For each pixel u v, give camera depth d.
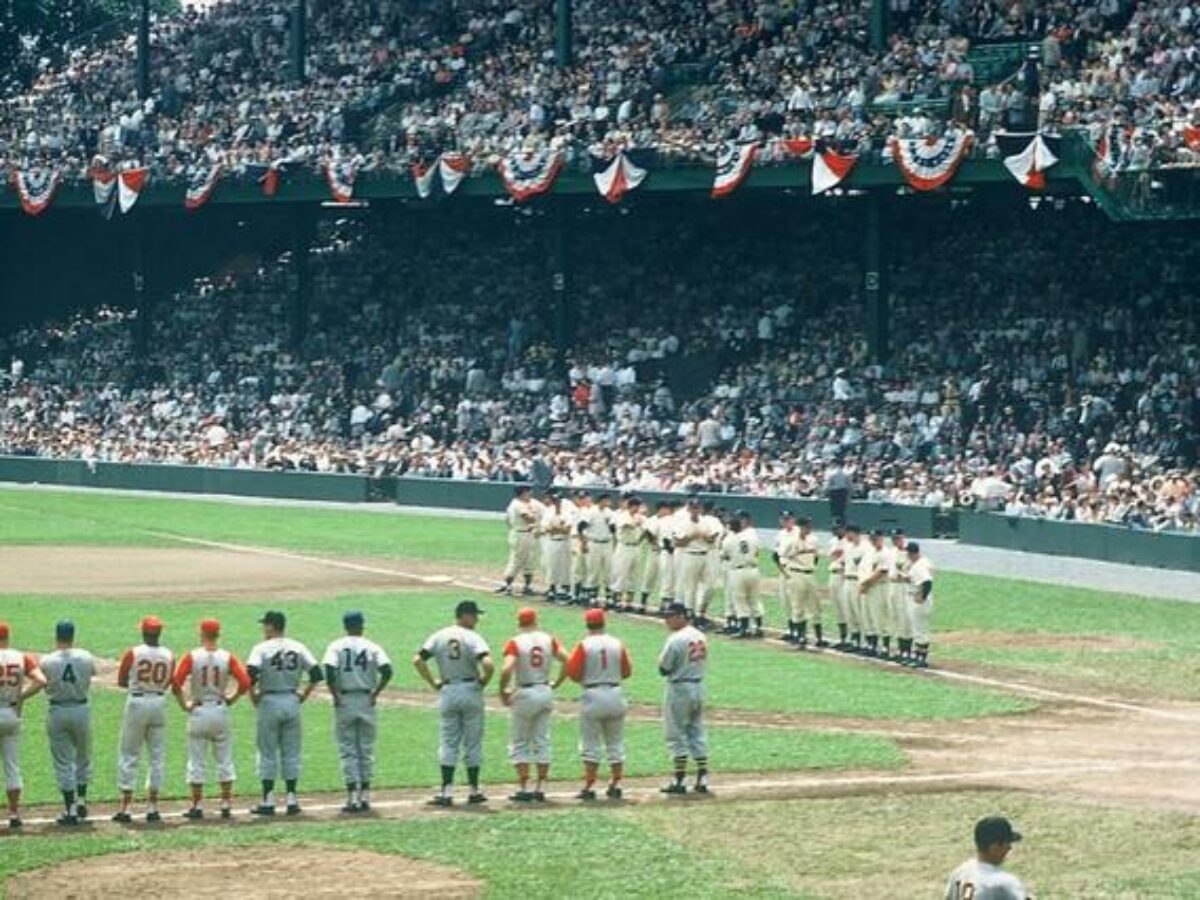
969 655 52.44
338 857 32.28
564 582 62.09
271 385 110.81
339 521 88.75
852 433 86.94
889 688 47.47
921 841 33.38
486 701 45.00
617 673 36.38
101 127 120.31
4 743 34.41
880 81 92.69
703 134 94.31
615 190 93.44
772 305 99.19
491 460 95.50
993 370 87.38
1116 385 83.25
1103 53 87.69
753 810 35.44
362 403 106.44
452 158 98.69
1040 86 86.88
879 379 90.12
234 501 99.25
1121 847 33.16
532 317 107.06
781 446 89.75
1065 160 79.69
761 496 83.88
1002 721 43.66
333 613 58.59
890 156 85.50
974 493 78.62
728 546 56.03
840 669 50.28
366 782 35.53
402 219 115.31
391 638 53.84
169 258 122.69
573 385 99.88
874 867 31.81
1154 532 70.50
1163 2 87.19
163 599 61.75
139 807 35.84
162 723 34.91
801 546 54.03
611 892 30.38
